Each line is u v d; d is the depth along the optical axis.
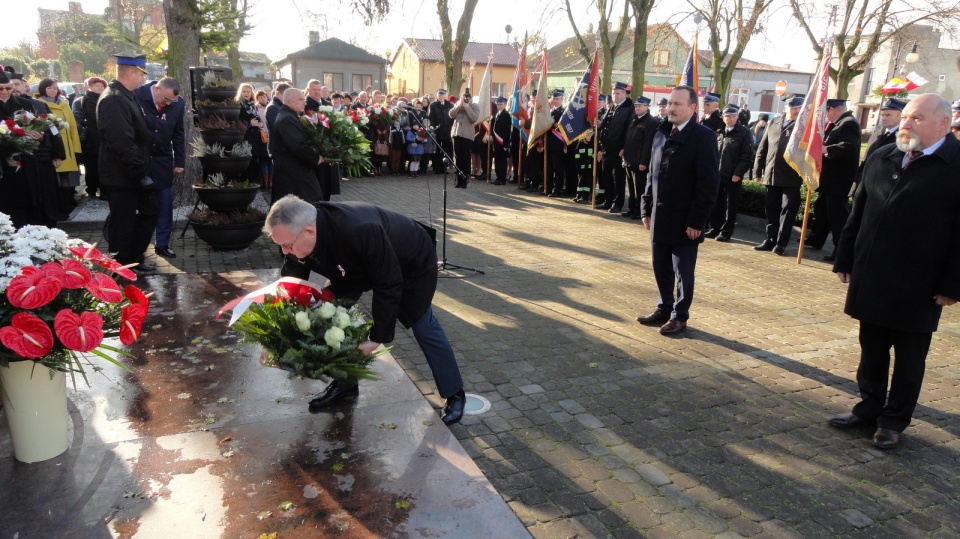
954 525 2.88
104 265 2.79
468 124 13.48
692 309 5.97
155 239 7.12
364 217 2.93
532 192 13.65
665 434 3.61
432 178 15.54
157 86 6.58
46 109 8.00
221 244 7.17
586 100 11.22
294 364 2.94
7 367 2.55
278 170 6.40
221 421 3.24
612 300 6.14
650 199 5.59
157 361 3.93
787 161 7.55
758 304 6.17
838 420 3.75
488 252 8.02
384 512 2.56
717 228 9.38
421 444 3.10
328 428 3.21
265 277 5.80
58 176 8.66
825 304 6.23
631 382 4.29
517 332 5.17
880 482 3.21
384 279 2.93
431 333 3.51
